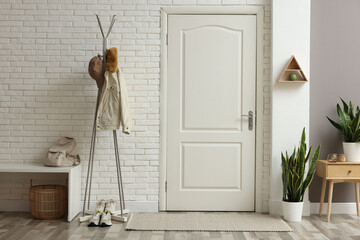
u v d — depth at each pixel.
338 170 3.42
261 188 3.71
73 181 3.40
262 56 3.71
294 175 3.43
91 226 3.21
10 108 3.69
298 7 3.63
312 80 3.73
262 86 3.71
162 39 3.71
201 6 3.71
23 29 3.69
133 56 3.70
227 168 3.72
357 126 3.51
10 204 3.68
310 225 3.30
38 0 3.68
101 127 3.38
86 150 3.69
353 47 3.74
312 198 3.72
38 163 3.67
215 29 3.73
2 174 3.69
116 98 3.37
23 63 3.69
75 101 3.70
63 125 3.70
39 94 3.69
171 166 3.72
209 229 3.14
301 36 3.63
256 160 3.71
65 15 3.69
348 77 3.74
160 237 2.96
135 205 3.69
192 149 3.72
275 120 3.63
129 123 3.38
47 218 3.39
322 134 3.73
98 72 3.39
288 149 3.63
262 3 3.71
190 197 3.72
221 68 3.72
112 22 3.50
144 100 3.71
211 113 3.73
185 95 3.72
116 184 3.69
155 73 3.71
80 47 3.69
